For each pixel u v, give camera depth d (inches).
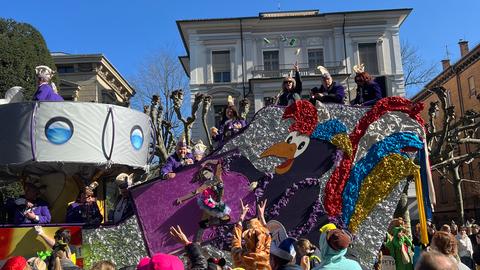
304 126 292.8
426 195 290.0
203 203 278.1
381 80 342.6
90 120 303.6
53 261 210.8
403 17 1469.0
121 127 315.0
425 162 292.4
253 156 291.0
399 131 288.7
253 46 1477.6
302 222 281.4
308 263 201.9
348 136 289.3
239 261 160.2
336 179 285.1
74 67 1619.1
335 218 282.0
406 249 358.6
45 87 321.1
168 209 285.9
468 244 477.1
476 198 1491.1
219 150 292.7
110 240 284.0
